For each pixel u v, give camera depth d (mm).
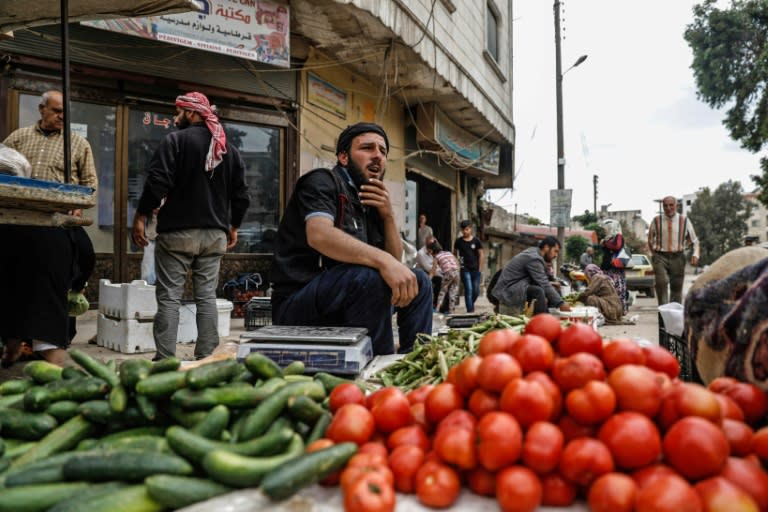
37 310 3529
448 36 11641
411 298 3014
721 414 1271
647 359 1544
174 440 1412
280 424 1534
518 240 28312
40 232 3592
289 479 1212
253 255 8844
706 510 1119
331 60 9789
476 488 1312
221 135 4422
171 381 1585
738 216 74500
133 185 7520
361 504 1175
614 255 10336
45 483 1351
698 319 2018
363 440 1447
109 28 6562
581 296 9141
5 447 1548
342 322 3199
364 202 3385
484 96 13422
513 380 1337
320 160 9688
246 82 8484
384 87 11109
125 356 5023
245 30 7660
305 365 2463
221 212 4477
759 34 22594
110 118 7324
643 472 1202
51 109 4734
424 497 1258
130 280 7438
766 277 1628
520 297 6883
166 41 7016
